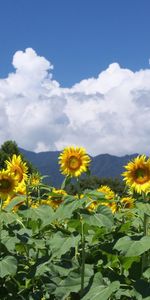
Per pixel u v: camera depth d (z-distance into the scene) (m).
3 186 2.87
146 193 2.53
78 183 2.84
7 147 26.64
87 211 2.41
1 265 2.51
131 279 2.43
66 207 2.38
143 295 2.16
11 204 2.85
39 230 2.99
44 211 2.80
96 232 2.52
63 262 2.71
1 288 2.74
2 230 2.90
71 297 2.58
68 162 2.88
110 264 2.60
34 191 3.34
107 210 2.40
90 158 2.90
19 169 3.30
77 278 2.50
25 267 2.83
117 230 2.60
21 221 2.95
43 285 2.62
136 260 2.44
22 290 2.73
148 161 2.55
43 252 2.83
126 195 3.49
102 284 2.34
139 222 2.81
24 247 2.90
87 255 2.75
